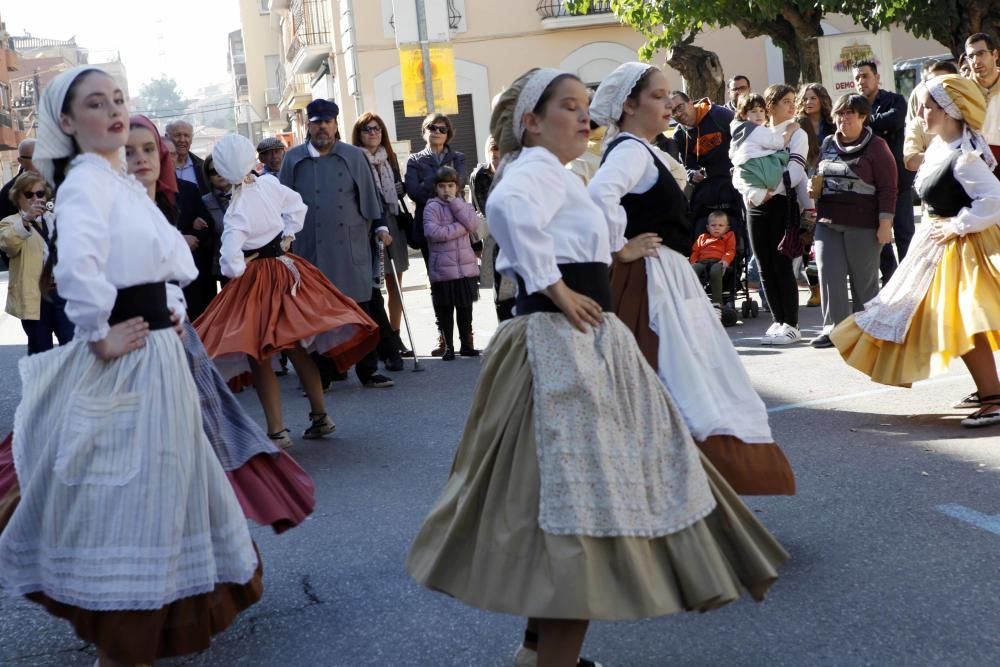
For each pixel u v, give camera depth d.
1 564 3.56
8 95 61.28
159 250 3.61
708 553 3.18
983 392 6.11
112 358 3.53
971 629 3.69
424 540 3.40
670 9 18.70
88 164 3.55
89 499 3.46
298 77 37.44
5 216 9.06
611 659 3.65
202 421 3.69
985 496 4.94
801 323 10.09
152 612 3.47
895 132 10.03
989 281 5.98
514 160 3.53
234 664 3.82
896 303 6.20
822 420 6.48
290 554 4.88
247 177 6.54
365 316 6.88
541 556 3.08
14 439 3.63
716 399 4.28
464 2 27.30
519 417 3.23
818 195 8.51
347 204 8.73
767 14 18.12
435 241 9.65
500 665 3.66
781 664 3.54
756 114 8.92
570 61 27.62
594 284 3.38
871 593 4.02
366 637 3.95
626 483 3.15
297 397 8.61
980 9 16.50
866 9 17.36
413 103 14.78
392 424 7.33
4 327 16.77
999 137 8.05
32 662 3.95
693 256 10.27
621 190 4.25
